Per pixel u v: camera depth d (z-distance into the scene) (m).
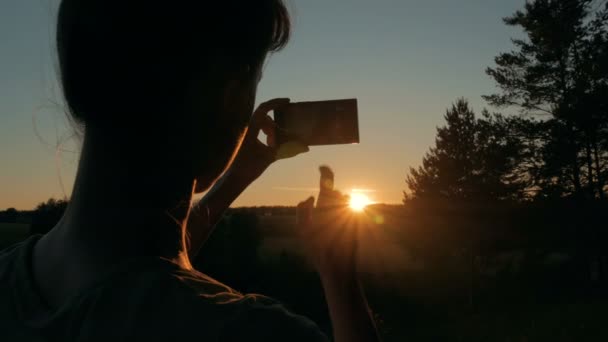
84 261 0.58
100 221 0.58
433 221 34.44
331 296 0.85
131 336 0.51
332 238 0.86
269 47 0.66
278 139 1.33
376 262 49.72
